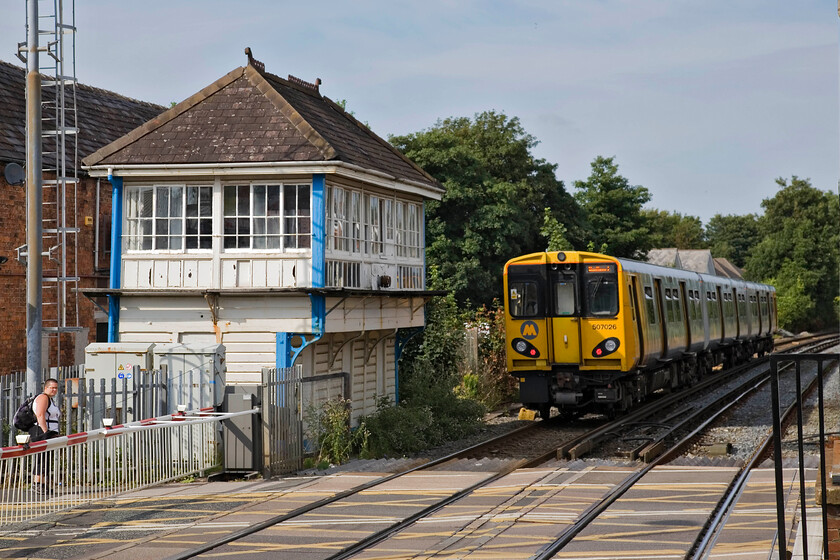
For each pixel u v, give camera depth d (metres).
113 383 21.52
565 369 33.50
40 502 18.39
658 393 43.75
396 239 32.62
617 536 14.77
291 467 23.27
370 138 33.66
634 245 93.75
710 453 26.06
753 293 62.69
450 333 37.78
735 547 13.72
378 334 32.22
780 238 137.00
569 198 82.12
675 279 41.53
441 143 70.69
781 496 11.38
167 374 22.89
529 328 33.50
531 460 24.59
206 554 14.20
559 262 33.12
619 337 32.38
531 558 13.41
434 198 34.56
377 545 14.65
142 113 43.88
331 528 15.84
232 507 17.86
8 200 33.00
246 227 27.38
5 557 14.25
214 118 28.20
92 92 41.72
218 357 23.22
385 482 20.75
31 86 22.45
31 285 22.36
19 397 21.27
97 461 21.34
